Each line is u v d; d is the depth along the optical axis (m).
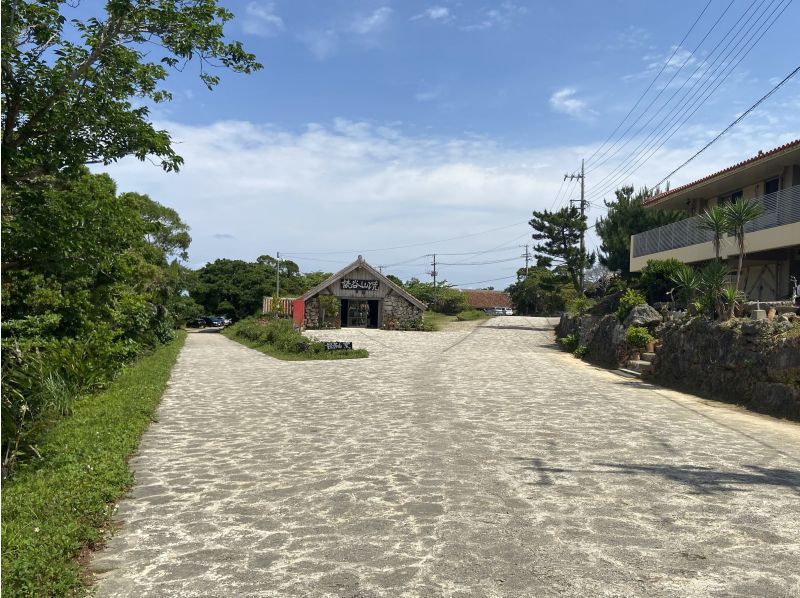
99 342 12.34
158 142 8.66
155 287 25.06
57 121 8.18
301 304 38.81
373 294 39.88
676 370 14.43
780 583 3.94
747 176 20.78
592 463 7.00
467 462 7.06
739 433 8.83
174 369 19.27
